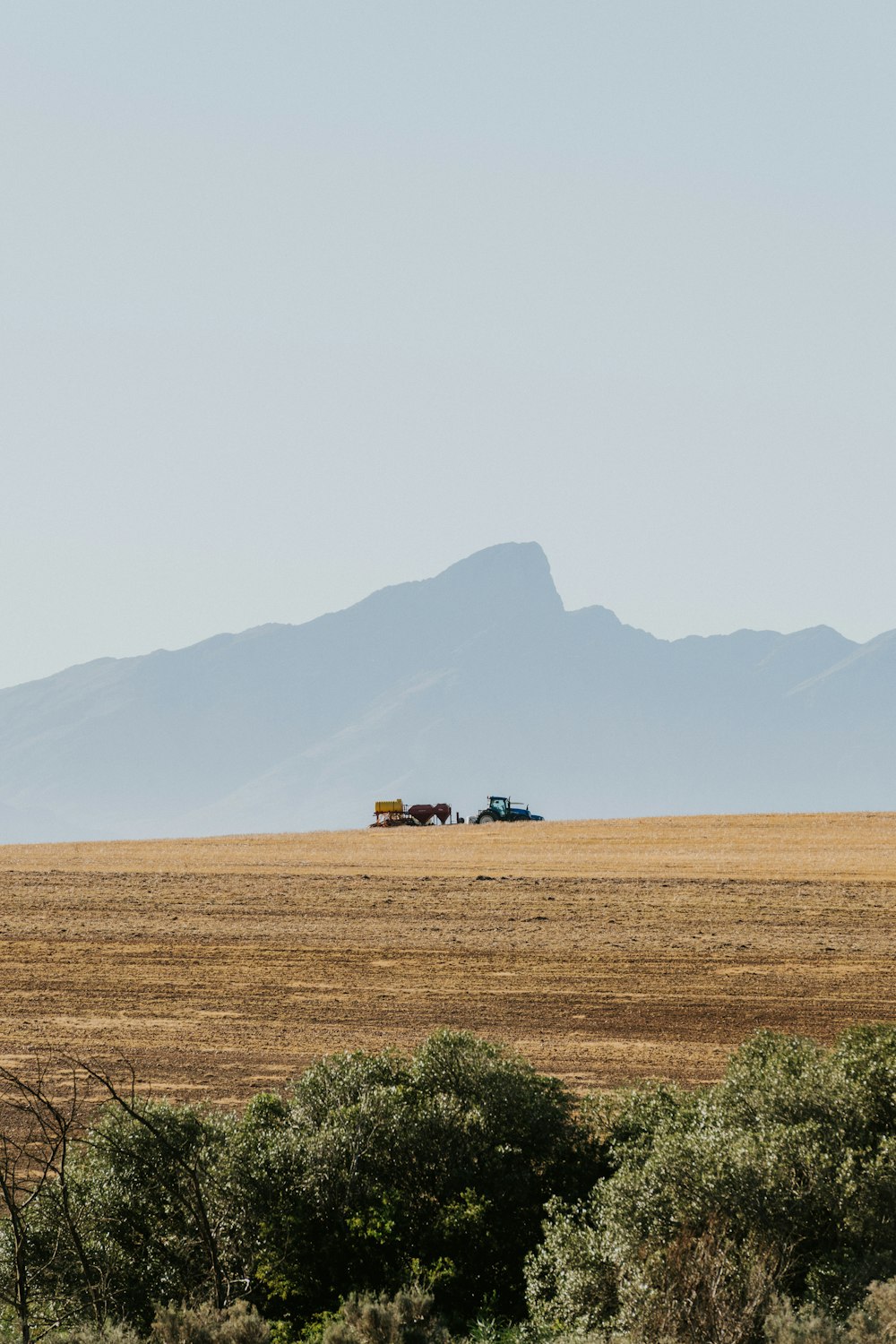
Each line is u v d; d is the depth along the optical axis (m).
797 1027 82.94
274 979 96.69
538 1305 43.22
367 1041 80.69
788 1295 38.59
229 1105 69.12
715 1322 37.28
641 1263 40.75
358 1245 48.41
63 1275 46.62
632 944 106.56
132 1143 49.59
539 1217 50.03
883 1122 47.38
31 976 98.00
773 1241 41.25
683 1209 42.78
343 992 93.00
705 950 104.44
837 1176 43.00
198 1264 48.06
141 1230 48.09
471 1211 48.78
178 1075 74.56
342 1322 42.03
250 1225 49.12
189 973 98.69
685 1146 45.44
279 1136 52.03
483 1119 52.69
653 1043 79.81
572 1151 53.66
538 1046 79.44
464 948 105.94
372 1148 51.69
